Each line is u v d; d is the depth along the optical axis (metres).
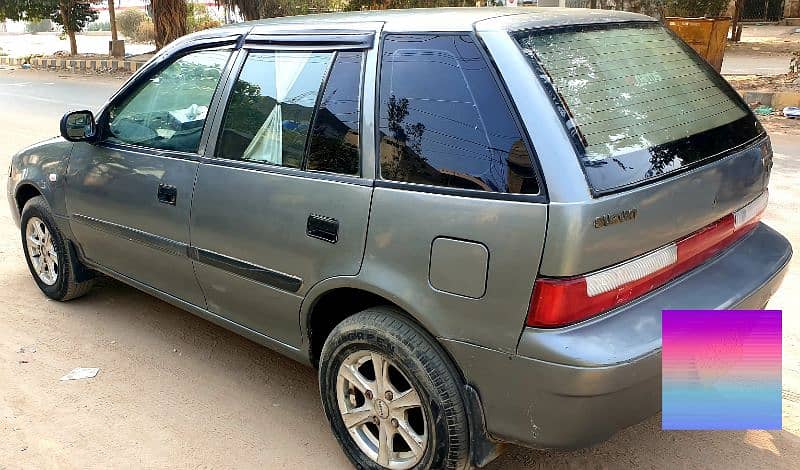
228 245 3.19
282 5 19.16
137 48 28.48
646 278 2.38
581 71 2.54
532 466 2.92
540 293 2.21
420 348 2.52
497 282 2.29
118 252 3.94
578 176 2.20
